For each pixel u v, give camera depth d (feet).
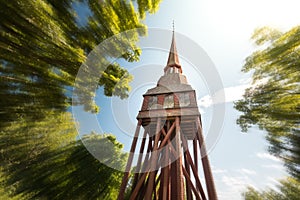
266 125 30.76
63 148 32.42
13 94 18.84
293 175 28.19
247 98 32.60
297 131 26.00
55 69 20.68
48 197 29.17
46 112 22.99
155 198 19.90
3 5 14.55
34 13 16.40
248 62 30.78
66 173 32.45
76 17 19.79
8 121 20.49
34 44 17.46
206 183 15.20
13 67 17.22
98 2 21.25
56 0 17.89
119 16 23.47
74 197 31.27
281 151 29.73
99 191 34.99
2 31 15.29
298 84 25.03
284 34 25.68
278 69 26.68
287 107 25.94
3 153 25.04
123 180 16.44
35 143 27.20
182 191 14.30
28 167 28.73
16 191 27.68
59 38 18.93
